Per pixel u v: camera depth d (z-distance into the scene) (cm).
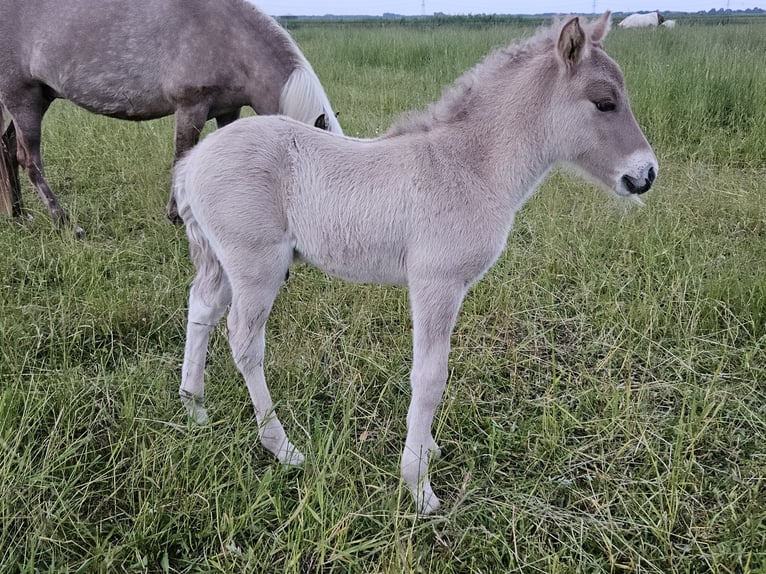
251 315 250
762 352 331
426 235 234
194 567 215
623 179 253
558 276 412
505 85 242
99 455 257
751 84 781
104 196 525
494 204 239
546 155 249
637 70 867
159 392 286
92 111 489
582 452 270
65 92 470
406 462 244
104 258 412
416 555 221
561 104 241
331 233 242
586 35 233
